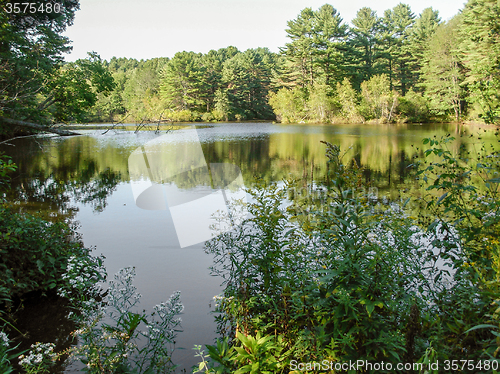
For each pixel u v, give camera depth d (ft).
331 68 147.64
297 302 6.81
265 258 8.22
